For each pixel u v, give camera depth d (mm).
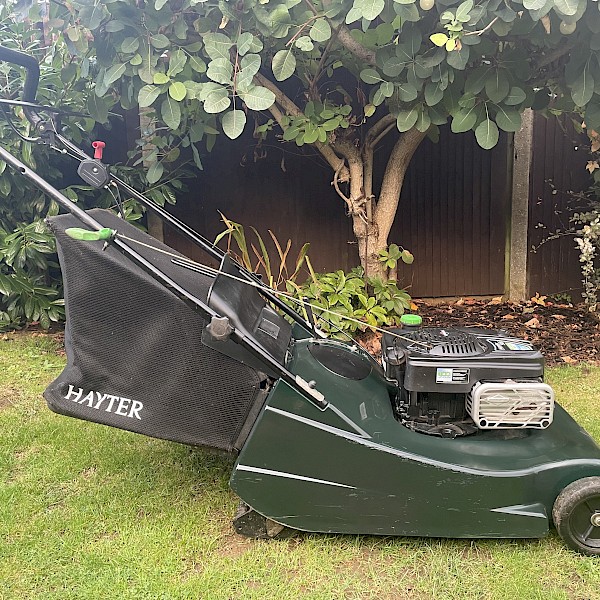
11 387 4234
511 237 6668
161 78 3836
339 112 4613
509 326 5812
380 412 2619
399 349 2734
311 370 2648
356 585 2326
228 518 2730
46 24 4566
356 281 5133
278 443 2428
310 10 3830
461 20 3266
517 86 3764
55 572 2354
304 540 2576
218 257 3234
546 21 3320
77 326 2496
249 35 3633
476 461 2473
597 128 4066
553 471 2475
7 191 5133
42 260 5309
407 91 3730
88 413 2521
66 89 5145
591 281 6098
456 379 2598
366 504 2453
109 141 5984
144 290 2455
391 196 5195
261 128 5035
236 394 2523
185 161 5809
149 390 2521
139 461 3227
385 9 3527
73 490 2947
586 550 2490
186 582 2312
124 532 2598
